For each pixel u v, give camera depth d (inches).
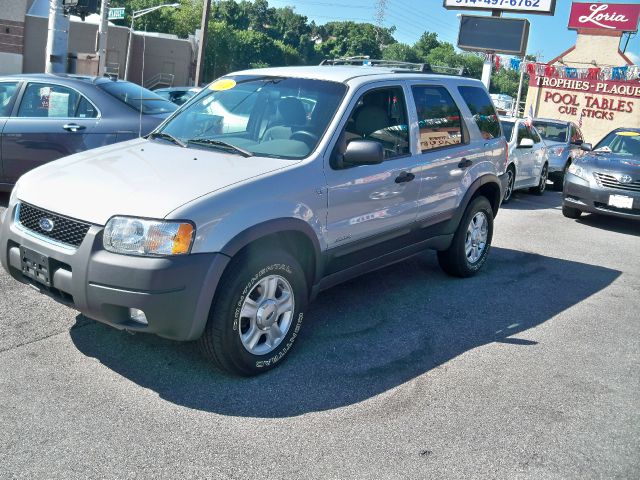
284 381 156.7
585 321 216.2
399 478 120.6
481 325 205.3
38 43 1530.5
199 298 140.4
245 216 148.3
